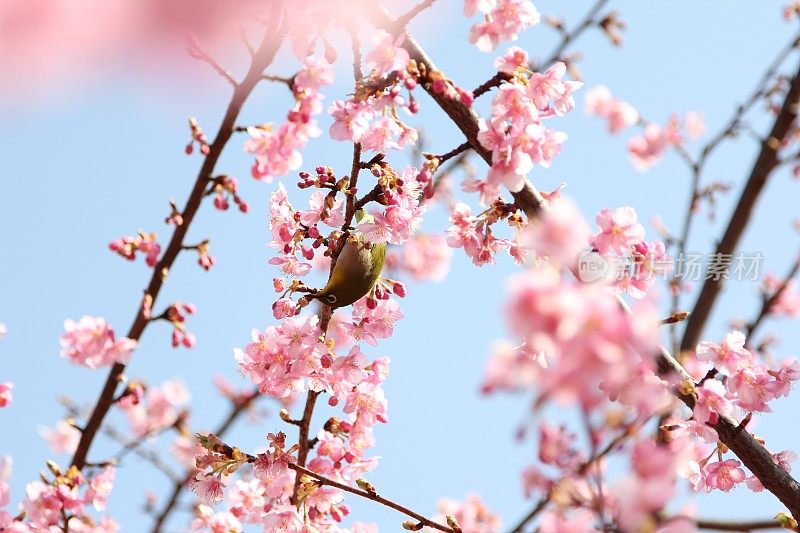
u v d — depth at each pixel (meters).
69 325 9.16
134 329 9.14
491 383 3.69
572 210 3.88
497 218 7.85
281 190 8.34
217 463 8.27
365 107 7.61
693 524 4.38
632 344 3.79
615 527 4.48
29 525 8.91
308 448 8.45
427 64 7.47
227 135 7.82
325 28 6.93
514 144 7.36
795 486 7.33
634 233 7.25
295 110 7.50
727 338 7.85
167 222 8.52
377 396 8.44
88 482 9.41
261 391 8.23
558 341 3.61
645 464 4.25
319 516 8.48
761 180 14.93
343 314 8.95
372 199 7.79
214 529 8.70
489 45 7.89
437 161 7.59
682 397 7.50
